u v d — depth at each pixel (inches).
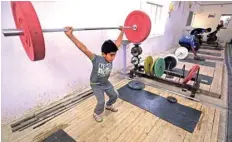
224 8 329.7
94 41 100.7
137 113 78.8
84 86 104.2
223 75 141.3
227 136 66.3
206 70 152.8
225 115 81.2
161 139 62.4
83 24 89.1
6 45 58.9
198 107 86.0
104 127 68.1
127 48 139.2
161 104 87.7
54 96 85.6
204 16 359.9
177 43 294.0
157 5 171.9
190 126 70.3
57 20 74.7
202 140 62.5
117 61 134.0
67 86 91.8
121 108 82.9
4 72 61.2
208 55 223.8
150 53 192.7
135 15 92.9
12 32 40.9
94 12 94.0
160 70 113.3
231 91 110.3
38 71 73.5
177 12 236.7
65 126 68.1
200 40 234.5
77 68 94.5
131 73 123.3
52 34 74.6
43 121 70.7
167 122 72.6
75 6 81.4
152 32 184.7
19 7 36.0
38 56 41.5
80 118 73.7
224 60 195.6
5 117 66.6
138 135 64.1
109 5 103.9
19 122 68.4
